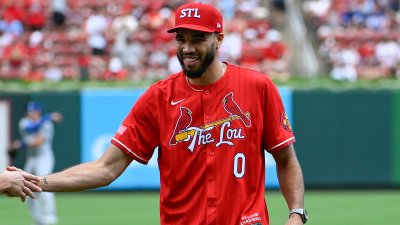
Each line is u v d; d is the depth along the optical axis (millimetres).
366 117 44844
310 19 64688
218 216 13781
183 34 13508
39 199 33750
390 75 56062
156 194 45500
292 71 58062
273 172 44719
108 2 62281
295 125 44844
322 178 45031
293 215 14203
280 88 44844
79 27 59438
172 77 14258
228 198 13820
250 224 13781
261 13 63062
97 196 45156
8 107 44406
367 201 42031
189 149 13945
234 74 14117
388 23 63531
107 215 38000
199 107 13953
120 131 14391
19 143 34656
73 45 55969
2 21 57938
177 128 14008
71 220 36625
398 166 44938
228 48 55625
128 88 44938
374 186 45438
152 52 55469
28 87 44969
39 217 33781
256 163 14070
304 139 44875
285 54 57531
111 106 44719
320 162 45000
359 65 57781
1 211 40156
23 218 37656
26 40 56781
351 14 64125
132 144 14305
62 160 44719
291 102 44750
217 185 13828
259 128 14070
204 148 13891
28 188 13766
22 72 53188
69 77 52438
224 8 63031
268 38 57438
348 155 45000
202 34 13461
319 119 44844
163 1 62469
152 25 58375
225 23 58938
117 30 56969
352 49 58969
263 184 14320
